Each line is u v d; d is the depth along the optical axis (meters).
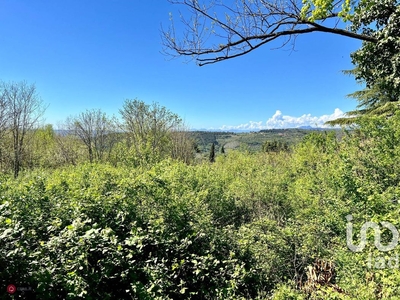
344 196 5.57
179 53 4.59
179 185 6.87
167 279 3.68
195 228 4.78
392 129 6.64
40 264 3.00
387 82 8.08
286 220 6.71
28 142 21.17
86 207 4.46
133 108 22.42
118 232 4.31
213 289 3.87
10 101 19.28
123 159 15.94
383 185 5.27
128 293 3.47
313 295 3.49
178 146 24.11
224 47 4.51
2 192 5.91
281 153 15.78
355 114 18.33
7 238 2.79
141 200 5.16
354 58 8.10
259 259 4.49
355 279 3.22
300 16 4.41
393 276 2.78
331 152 9.37
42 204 4.83
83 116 24.16
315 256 4.50
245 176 10.49
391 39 6.39
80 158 22.66
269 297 3.85
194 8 4.29
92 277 3.08
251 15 4.42
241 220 7.36
